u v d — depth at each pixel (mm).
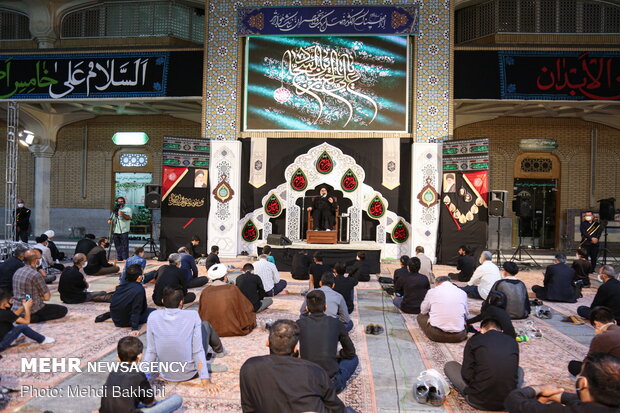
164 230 9414
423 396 2930
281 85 9742
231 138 9773
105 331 4398
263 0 9789
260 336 4270
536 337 4453
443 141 9289
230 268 8000
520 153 12328
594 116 11867
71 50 10023
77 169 13242
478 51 9430
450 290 4230
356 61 9633
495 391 2727
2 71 10086
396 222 9539
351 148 9633
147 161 13125
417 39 9508
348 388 3176
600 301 4707
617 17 10039
